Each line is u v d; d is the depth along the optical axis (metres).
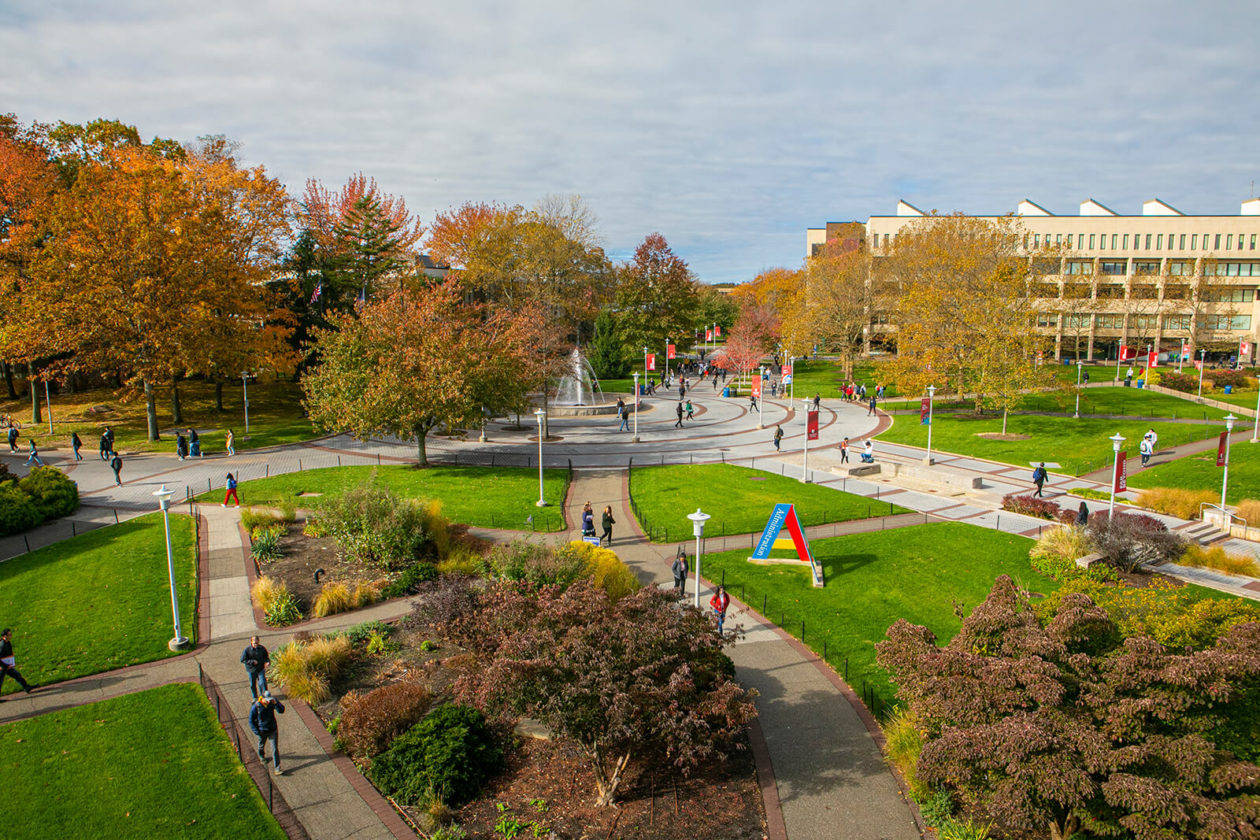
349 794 13.10
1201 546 27.61
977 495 35.00
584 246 79.56
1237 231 98.44
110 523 28.62
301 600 21.52
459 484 35.34
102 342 42.31
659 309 89.25
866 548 27.27
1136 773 9.96
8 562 24.14
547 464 41.06
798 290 89.56
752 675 17.88
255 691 15.81
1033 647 11.21
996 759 10.13
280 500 31.30
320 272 62.75
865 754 14.52
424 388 34.97
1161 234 99.44
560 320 73.62
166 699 16.19
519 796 13.06
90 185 42.50
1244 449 42.62
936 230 64.50
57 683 16.98
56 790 13.04
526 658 12.20
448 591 18.64
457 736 13.73
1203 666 10.00
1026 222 100.25
